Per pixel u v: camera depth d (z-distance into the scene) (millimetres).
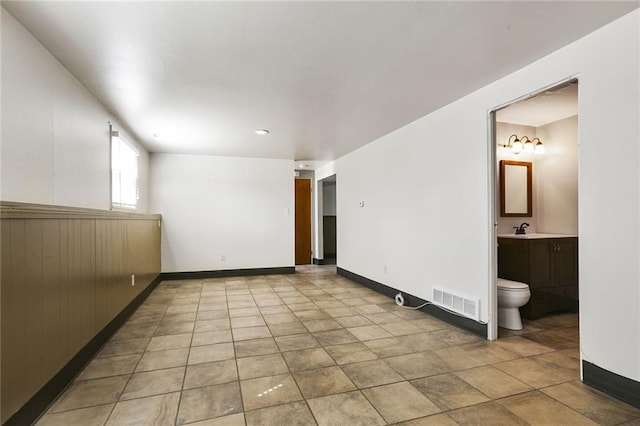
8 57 1671
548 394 1873
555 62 2148
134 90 2742
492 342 2668
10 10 1649
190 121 3648
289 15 1741
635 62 1724
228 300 4082
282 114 3430
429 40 2004
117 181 3533
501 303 3010
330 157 5945
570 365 2250
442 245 3225
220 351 2492
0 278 1356
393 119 3623
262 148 5125
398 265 4008
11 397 1420
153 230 4660
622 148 1783
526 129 3973
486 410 1720
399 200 3979
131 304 3418
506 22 1813
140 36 1926
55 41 1956
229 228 5750
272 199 5984
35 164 1917
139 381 2025
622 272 1788
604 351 1876
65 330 1943
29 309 1568
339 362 2299
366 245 4863
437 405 1767
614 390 1827
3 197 1627
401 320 3252
